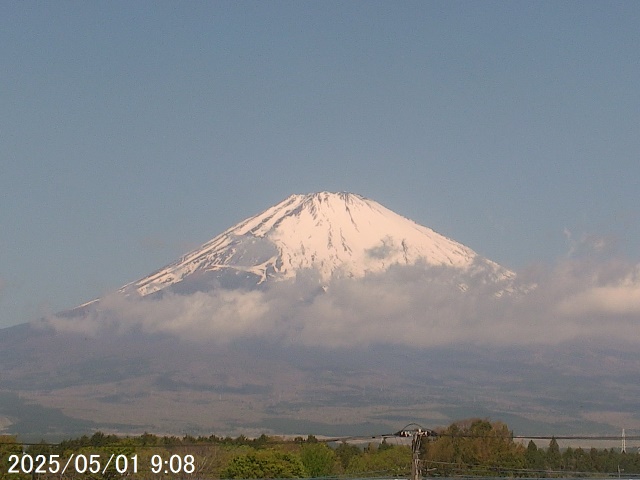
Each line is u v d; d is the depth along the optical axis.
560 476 119.31
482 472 118.12
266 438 154.62
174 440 151.62
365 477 109.56
